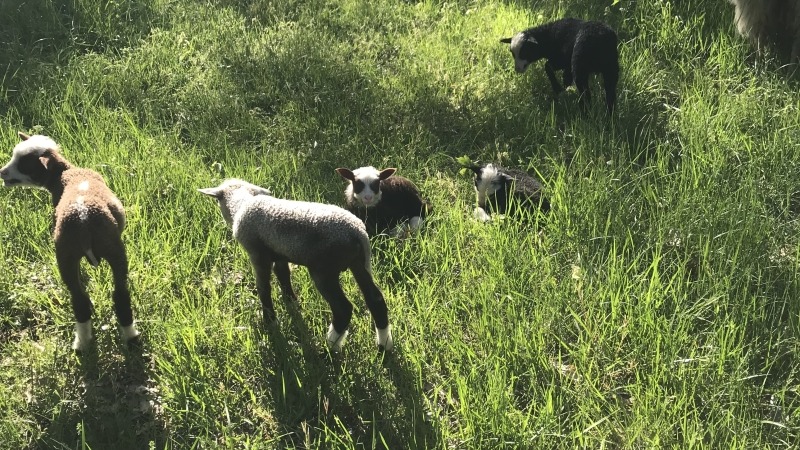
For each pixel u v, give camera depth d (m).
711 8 5.67
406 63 5.52
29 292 4.17
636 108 5.12
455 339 4.00
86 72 5.32
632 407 3.80
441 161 4.93
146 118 5.12
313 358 3.98
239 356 3.97
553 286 4.16
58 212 3.87
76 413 3.83
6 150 4.82
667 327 3.95
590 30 5.00
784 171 4.66
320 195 4.64
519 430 3.70
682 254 4.33
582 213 4.44
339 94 5.30
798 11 5.19
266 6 6.03
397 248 4.40
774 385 3.87
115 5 5.85
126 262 3.94
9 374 3.92
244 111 5.16
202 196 4.55
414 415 3.76
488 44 5.67
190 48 5.57
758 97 5.06
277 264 4.05
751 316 4.01
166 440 3.73
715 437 3.67
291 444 3.78
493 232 4.38
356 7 6.07
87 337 3.98
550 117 5.09
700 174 4.56
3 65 5.42
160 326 4.07
